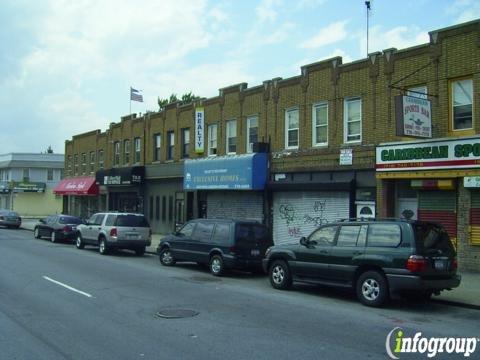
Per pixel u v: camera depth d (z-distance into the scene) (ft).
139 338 25.39
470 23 51.11
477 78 50.47
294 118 72.08
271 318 30.71
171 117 100.68
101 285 42.22
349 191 62.23
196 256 53.62
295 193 70.85
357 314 32.63
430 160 52.75
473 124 50.90
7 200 214.07
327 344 24.75
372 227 36.99
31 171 213.05
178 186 97.91
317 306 35.14
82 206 142.61
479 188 49.52
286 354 22.85
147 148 109.40
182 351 23.11
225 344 24.44
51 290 39.32
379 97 59.72
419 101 51.70
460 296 38.50
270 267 43.73
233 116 83.20
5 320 29.14
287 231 71.92
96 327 27.63
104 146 130.21
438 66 53.72
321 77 67.46
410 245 34.27
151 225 106.83
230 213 83.15
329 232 39.83
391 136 58.13
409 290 34.65
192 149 93.66
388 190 57.93
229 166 78.18
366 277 35.81
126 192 117.29
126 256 69.26
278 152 73.51
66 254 68.64
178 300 36.14
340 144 64.23
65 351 22.99
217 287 42.96
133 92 116.67
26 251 71.26
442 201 53.26
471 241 50.24
